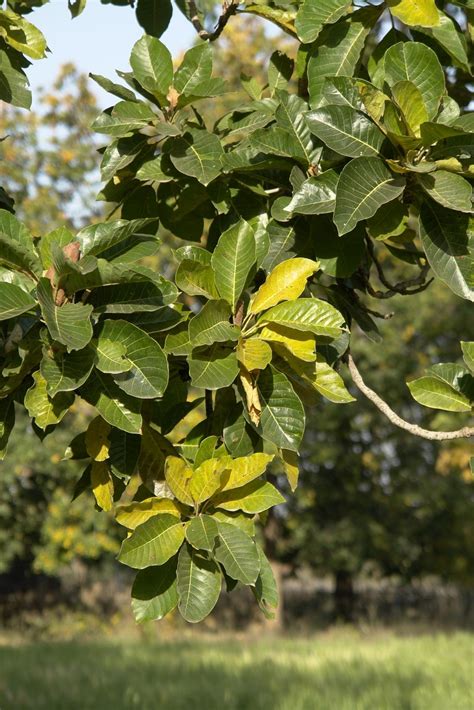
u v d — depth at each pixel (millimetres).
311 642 12570
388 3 2662
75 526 13406
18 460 12727
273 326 2527
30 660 10180
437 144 2557
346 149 2566
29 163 13477
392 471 15016
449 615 16469
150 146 2857
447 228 2596
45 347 2426
